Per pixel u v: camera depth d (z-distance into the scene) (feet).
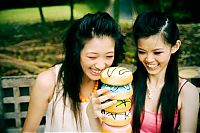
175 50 5.83
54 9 28.12
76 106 5.45
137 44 5.63
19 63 24.31
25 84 9.48
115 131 4.67
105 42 4.76
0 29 27.91
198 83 9.07
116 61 5.25
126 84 4.63
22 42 26.71
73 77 5.30
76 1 28.07
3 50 25.81
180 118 6.21
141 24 5.46
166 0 27.63
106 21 4.83
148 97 6.15
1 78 9.48
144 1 27.43
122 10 26.35
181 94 6.12
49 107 5.62
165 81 6.07
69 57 5.15
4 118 9.87
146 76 6.16
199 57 21.68
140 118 6.10
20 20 28.40
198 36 24.38
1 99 9.65
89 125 5.54
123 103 4.62
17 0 28.35
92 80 5.50
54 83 5.50
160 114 6.06
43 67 23.63
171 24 5.51
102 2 27.25
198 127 8.83
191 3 27.35
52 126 5.65
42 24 28.07
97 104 4.72
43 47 25.71
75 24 5.09
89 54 4.79
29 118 5.65
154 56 5.47
